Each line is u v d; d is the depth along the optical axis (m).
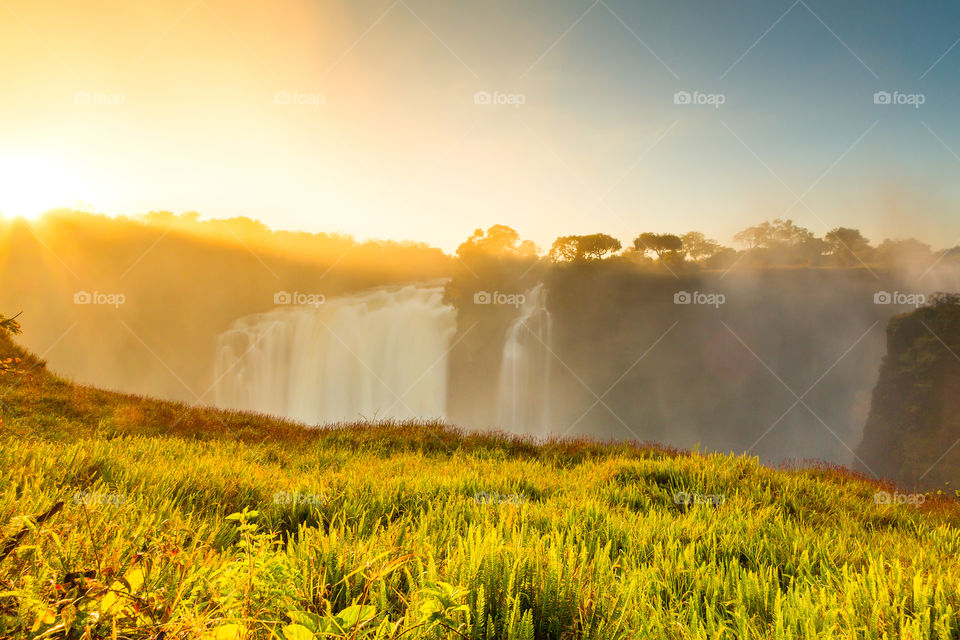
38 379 15.88
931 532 7.20
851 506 8.81
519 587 3.05
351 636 1.83
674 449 14.99
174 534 3.22
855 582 3.64
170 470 6.59
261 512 5.31
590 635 2.77
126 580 1.75
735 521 6.24
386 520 5.59
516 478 8.94
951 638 2.96
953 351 85.44
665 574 4.14
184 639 1.71
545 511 6.25
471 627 2.58
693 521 6.28
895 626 3.03
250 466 8.62
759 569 4.25
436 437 15.34
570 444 15.59
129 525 3.45
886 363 96.38
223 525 4.55
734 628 3.23
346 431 15.86
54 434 10.69
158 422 14.07
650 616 3.20
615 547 5.07
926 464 84.06
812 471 12.04
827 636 2.78
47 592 1.71
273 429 15.38
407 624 2.24
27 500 3.57
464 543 3.62
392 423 17.41
